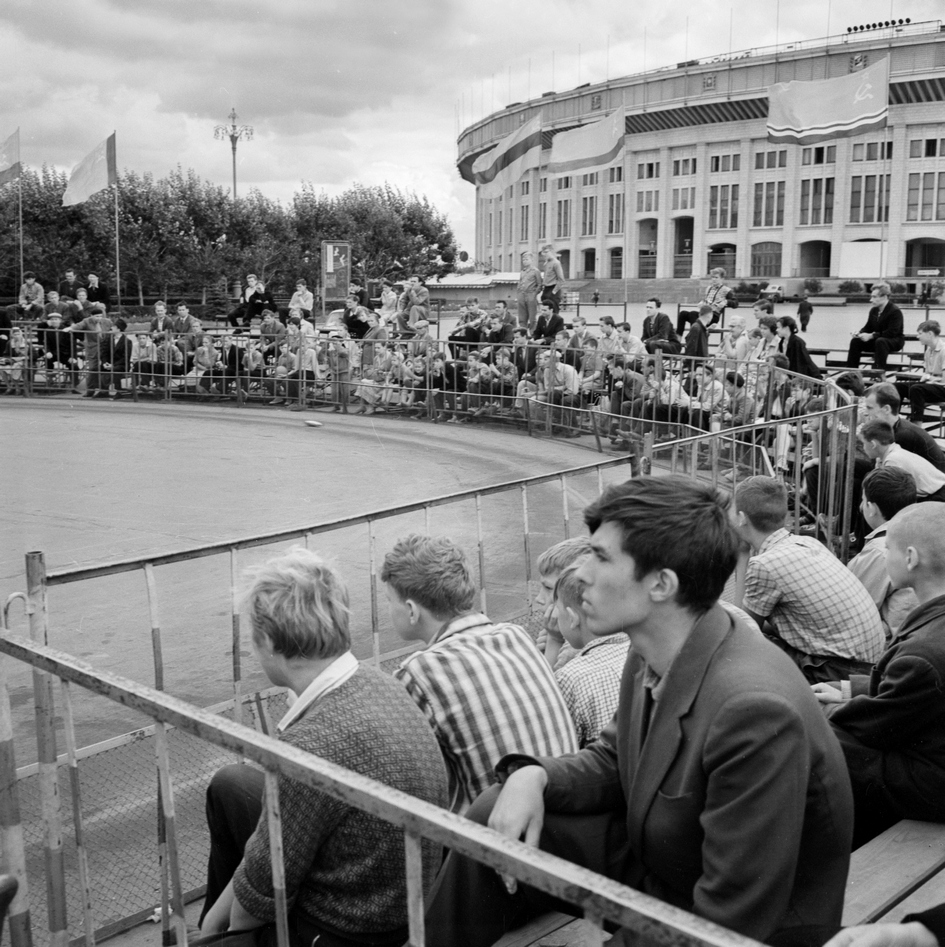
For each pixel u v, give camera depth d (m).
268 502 10.87
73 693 5.71
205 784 4.53
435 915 2.37
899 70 55.28
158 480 12.12
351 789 1.66
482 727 2.93
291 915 2.57
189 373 20.59
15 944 2.64
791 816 1.90
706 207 66.38
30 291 24.69
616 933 2.09
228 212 48.03
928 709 3.20
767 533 4.91
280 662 2.74
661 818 2.07
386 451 14.40
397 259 55.88
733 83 58.59
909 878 2.91
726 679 1.99
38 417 18.14
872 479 5.49
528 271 20.05
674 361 13.64
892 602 5.29
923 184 59.09
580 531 9.49
